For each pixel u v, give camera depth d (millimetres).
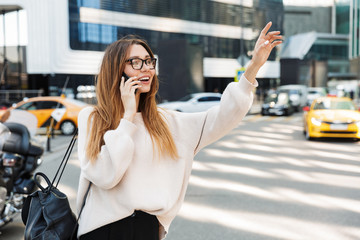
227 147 10336
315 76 48000
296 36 51844
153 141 1578
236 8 35156
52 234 1547
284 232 3939
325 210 4672
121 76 1614
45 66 24969
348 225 4133
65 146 10938
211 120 1657
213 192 5559
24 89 26141
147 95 1662
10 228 4348
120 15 27016
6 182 4141
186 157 1644
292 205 4891
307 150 9711
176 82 25328
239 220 4328
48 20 24781
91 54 25703
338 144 10805
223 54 34594
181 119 1690
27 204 1719
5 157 4188
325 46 61312
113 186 1471
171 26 30344
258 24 36906
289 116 23219
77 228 1631
